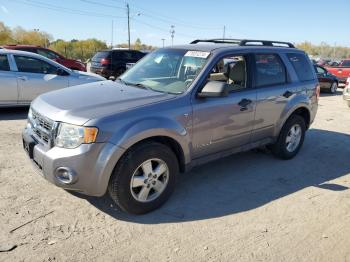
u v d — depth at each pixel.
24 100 8.34
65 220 3.55
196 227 3.57
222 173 5.03
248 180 4.83
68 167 3.31
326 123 8.91
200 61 4.35
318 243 3.40
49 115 3.51
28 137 3.87
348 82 11.59
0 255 2.96
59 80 8.70
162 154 3.73
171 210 3.89
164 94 4.00
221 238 3.39
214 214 3.85
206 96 3.99
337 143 6.97
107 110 3.49
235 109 4.48
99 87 4.34
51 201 3.90
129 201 3.59
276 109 5.14
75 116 3.36
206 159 4.38
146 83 4.43
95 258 3.01
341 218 3.90
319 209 4.09
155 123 3.60
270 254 3.19
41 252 3.04
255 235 3.47
